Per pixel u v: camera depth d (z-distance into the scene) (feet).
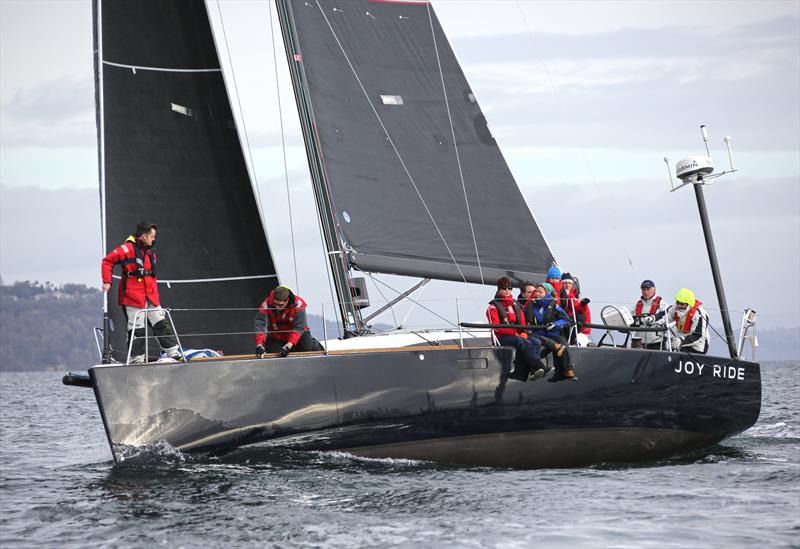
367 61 146.00
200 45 135.44
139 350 115.96
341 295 138.62
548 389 122.01
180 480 102.47
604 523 86.22
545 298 122.83
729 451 138.62
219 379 108.37
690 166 150.20
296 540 81.41
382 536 82.38
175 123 132.46
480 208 146.20
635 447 129.80
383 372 114.73
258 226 134.00
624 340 138.92
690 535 81.87
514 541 80.64
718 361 137.90
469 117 148.66
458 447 118.73
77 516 90.07
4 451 154.10
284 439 110.42
